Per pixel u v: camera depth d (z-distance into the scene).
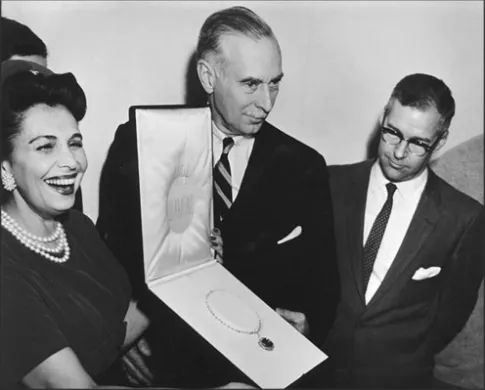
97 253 1.72
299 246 1.88
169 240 1.65
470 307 1.94
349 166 1.86
